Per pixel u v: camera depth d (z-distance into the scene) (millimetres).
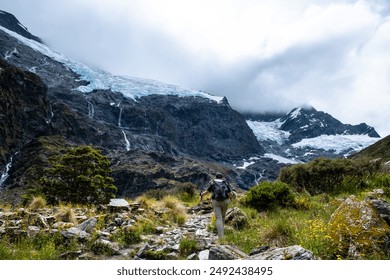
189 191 29094
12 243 9297
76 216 12359
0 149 164625
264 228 10086
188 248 9164
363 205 7902
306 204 14953
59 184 29406
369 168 19719
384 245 6918
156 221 12961
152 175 191375
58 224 10688
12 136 180500
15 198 84188
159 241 9930
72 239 9305
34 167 148625
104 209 13984
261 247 7887
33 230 9844
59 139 196375
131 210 14305
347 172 19516
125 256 8758
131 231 10453
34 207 14953
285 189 15547
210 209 17641
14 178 150500
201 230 11922
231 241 9648
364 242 6973
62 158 32531
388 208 8305
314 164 20875
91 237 9539
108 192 32000
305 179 20578
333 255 7152
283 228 9172
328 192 19219
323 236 7707
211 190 10891
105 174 33594
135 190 179375
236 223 12031
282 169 22969
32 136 198000
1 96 183750
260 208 15398
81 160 32094
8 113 184250
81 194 29359
